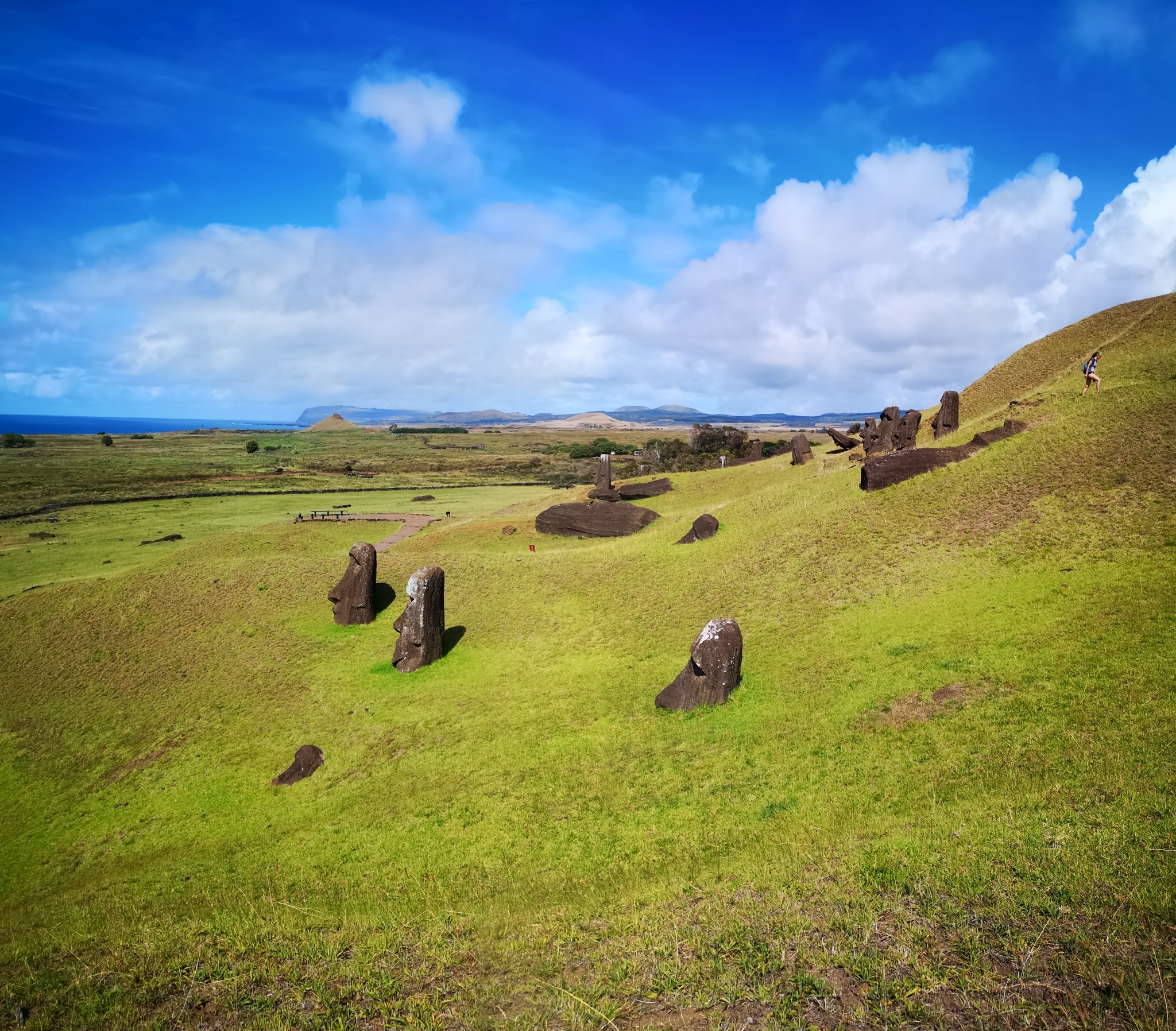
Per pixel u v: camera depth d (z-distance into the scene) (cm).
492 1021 749
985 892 841
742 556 3528
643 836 1491
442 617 3139
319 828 1916
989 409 5069
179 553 5691
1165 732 1227
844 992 719
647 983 782
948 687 1747
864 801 1371
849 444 5734
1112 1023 610
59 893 1822
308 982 859
